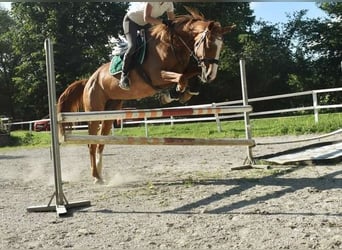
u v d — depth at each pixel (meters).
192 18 6.17
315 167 6.96
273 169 7.13
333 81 35.97
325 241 3.52
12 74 51.38
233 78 34.97
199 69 6.25
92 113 5.58
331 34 36.38
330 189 5.35
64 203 5.25
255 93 35.03
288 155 8.23
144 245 3.72
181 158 10.19
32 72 43.12
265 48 35.62
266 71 34.69
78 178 7.85
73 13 41.12
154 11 6.19
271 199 5.07
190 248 3.57
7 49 50.97
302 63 36.53
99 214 4.90
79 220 4.69
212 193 5.62
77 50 40.88
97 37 41.81
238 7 37.47
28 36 42.91
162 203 5.24
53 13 40.69
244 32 37.06
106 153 13.03
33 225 4.57
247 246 3.54
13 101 51.09
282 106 34.44
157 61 6.20
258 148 11.20
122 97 6.96
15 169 10.06
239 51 35.22
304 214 4.34
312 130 13.53
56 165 5.25
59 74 39.69
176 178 7.05
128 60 6.38
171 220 4.46
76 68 40.78
